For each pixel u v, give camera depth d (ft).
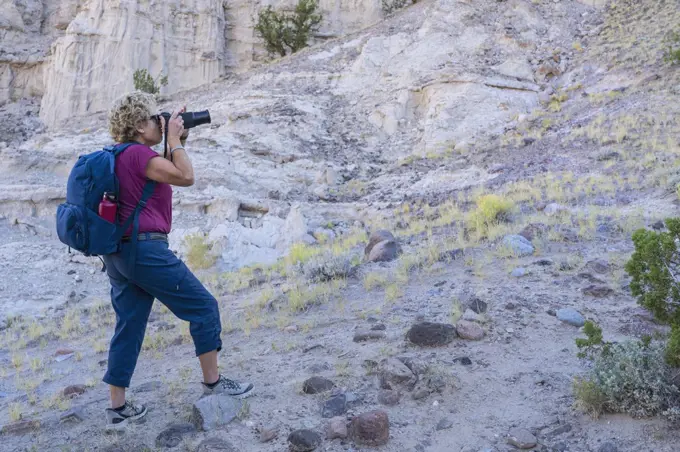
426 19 80.33
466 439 11.12
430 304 19.03
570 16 79.51
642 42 65.77
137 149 12.01
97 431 12.96
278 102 70.79
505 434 11.14
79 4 131.03
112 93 110.42
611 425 11.00
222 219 44.04
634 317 16.17
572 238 24.93
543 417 11.57
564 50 71.72
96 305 29.12
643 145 41.83
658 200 30.86
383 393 12.78
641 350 11.81
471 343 15.23
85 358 20.43
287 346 16.92
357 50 84.58
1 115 116.78
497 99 63.05
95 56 111.24
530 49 72.64
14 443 12.86
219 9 120.98
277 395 13.57
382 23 92.38
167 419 13.09
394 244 27.48
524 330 15.84
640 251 12.66
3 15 126.31
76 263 38.22
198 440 11.83
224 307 24.00
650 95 52.80
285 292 23.56
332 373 14.52
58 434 13.03
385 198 47.42
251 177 54.08
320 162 57.88
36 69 125.70
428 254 25.21
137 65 112.16
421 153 58.49
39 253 39.22
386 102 67.97
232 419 12.49
